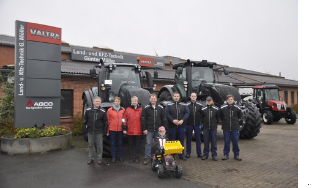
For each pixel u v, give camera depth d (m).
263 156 6.95
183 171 5.60
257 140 9.44
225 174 5.38
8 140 7.20
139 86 8.18
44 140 7.37
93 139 6.23
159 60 17.22
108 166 6.02
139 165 6.10
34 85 7.73
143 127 6.09
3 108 7.95
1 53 12.15
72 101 11.34
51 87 8.05
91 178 5.18
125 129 6.22
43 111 7.92
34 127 7.77
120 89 7.77
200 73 9.70
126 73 8.22
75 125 10.66
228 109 6.58
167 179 5.09
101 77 7.82
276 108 15.05
